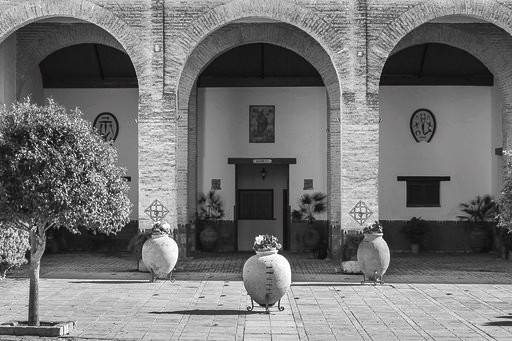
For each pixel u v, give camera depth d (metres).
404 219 29.08
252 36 25.16
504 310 16.12
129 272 22.22
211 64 28.56
